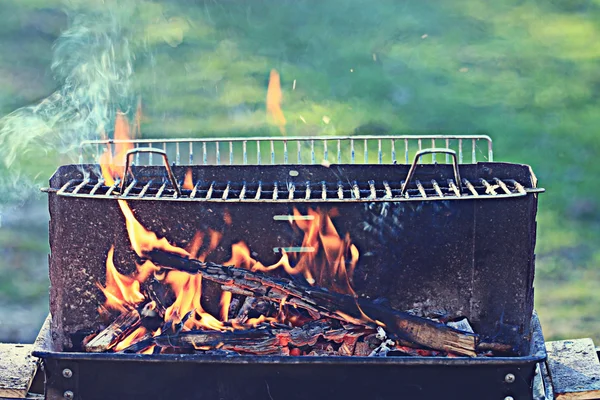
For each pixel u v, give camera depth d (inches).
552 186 97.7
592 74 127.1
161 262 69.0
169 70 126.8
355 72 127.3
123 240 69.0
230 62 129.4
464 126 110.0
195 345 67.4
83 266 69.2
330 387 65.2
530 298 68.6
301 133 106.0
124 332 68.4
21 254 87.1
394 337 67.8
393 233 68.4
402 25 143.9
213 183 70.1
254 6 147.6
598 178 99.1
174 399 65.5
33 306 81.4
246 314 69.0
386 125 109.4
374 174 70.3
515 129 109.5
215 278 68.9
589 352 70.7
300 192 70.0
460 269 68.5
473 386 64.9
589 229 91.3
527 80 125.1
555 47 137.0
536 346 66.8
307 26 143.0
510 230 67.9
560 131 109.1
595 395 68.4
